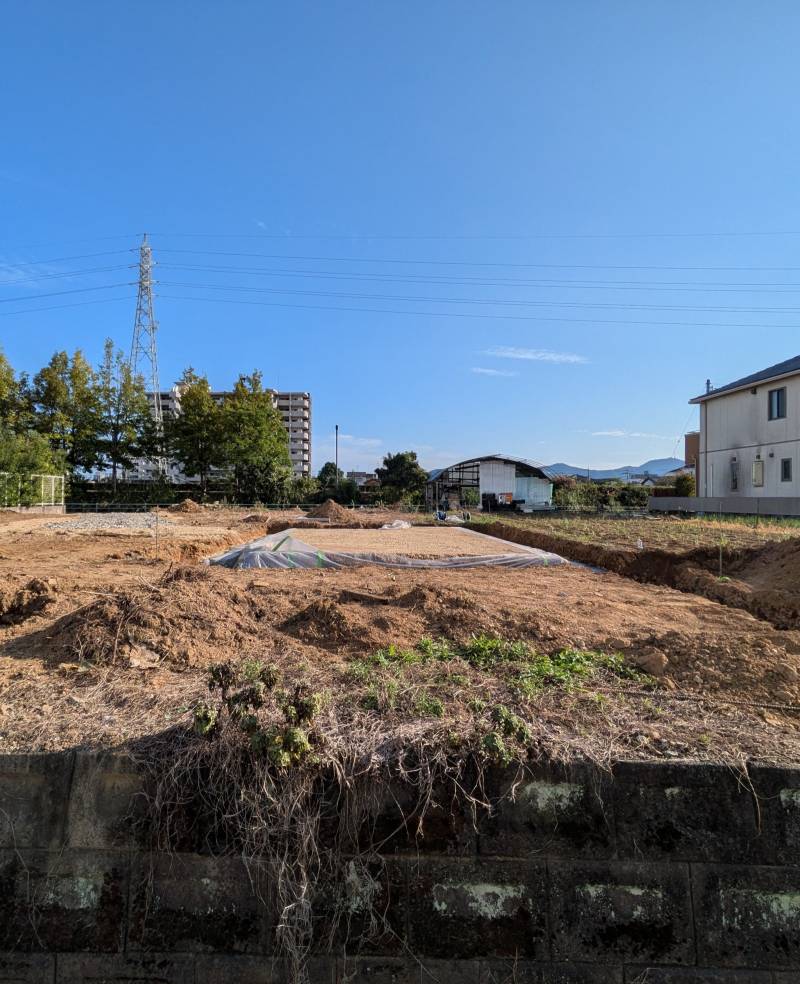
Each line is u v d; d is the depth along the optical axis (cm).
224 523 1966
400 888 229
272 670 273
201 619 407
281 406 8494
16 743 254
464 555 931
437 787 232
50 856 236
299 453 8500
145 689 314
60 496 2808
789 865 226
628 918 226
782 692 310
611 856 228
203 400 3350
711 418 2522
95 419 3262
